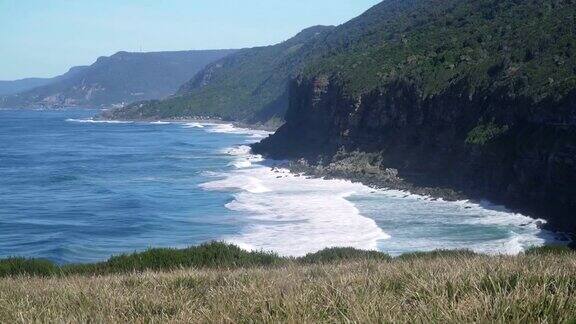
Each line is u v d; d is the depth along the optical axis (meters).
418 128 62.47
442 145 58.50
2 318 7.05
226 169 75.00
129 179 66.50
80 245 35.97
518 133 49.22
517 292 6.23
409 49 79.56
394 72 71.56
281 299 6.81
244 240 35.44
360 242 34.66
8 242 36.75
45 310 7.32
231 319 6.23
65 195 55.66
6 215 45.75
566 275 7.43
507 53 59.97
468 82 58.16
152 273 11.77
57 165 80.62
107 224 41.94
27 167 78.31
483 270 8.11
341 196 52.12
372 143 67.88
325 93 81.50
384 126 67.31
